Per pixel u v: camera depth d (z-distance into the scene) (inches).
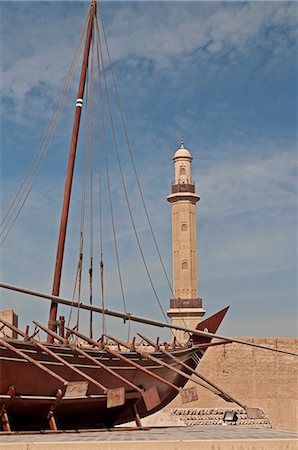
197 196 2546.8
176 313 2422.5
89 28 1237.7
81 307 954.7
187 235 2513.5
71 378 844.6
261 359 1736.0
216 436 617.0
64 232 1136.2
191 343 1105.4
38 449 508.1
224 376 1702.8
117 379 916.6
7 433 728.3
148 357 935.0
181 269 2491.4
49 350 797.2
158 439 560.1
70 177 1165.7
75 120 1202.0
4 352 768.9
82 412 888.9
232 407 1683.1
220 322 1108.5
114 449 520.1
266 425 1616.6
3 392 777.6
